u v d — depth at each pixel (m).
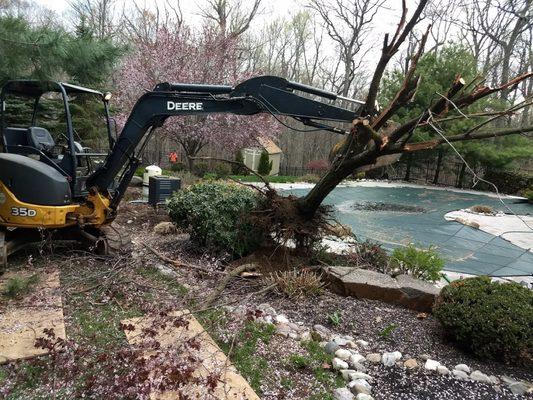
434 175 19.17
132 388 2.26
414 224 9.24
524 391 2.75
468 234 8.41
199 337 2.99
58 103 10.12
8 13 6.38
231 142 13.86
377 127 3.65
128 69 13.02
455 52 17.05
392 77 18.47
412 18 3.31
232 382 2.54
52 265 4.53
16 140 4.94
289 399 2.48
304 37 25.70
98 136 10.74
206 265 4.75
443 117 3.60
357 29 20.47
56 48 6.35
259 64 25.34
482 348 3.10
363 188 15.84
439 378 2.85
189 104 4.38
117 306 3.61
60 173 4.59
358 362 2.93
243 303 3.74
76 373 2.51
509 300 3.20
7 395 2.38
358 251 5.11
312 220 4.67
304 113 3.96
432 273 4.61
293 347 3.08
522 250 7.27
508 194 16.69
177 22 16.17
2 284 3.89
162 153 17.06
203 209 5.11
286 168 21.09
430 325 3.65
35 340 2.93
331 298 4.05
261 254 4.82
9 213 4.34
